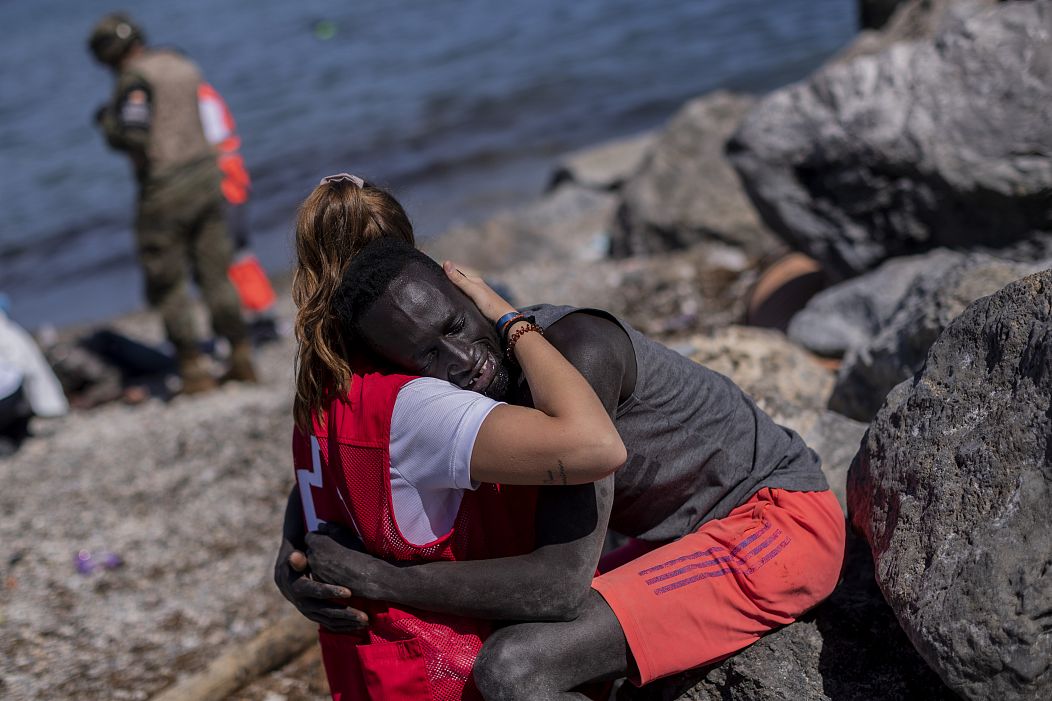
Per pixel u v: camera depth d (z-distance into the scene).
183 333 7.96
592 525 2.30
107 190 16.81
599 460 2.13
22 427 7.29
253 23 30.89
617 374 2.37
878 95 5.11
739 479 2.60
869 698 2.50
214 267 7.88
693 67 19.36
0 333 7.20
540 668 2.29
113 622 4.44
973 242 4.91
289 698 3.75
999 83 4.76
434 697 2.34
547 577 2.27
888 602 2.45
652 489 2.57
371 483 2.33
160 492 5.76
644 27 23.09
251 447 6.16
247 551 4.96
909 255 5.16
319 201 2.48
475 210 14.06
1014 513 2.21
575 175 12.13
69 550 5.16
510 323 2.34
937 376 2.60
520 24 25.47
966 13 5.43
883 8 9.20
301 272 2.51
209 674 3.79
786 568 2.47
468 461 2.19
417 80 21.33
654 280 8.34
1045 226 4.70
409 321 2.30
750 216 9.04
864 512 2.71
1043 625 2.11
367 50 24.78
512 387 2.41
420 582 2.31
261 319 9.34
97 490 5.91
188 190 7.61
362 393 2.34
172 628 4.36
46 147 19.77
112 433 7.12
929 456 2.49
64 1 44.91
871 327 4.94
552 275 9.08
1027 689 2.12
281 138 18.30
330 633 2.49
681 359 2.61
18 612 4.57
